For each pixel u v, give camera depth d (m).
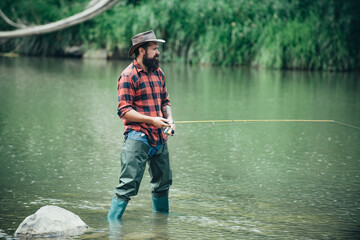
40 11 27.03
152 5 25.58
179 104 12.09
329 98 13.62
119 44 26.12
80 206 4.92
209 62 24.41
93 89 14.52
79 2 27.45
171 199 5.23
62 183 5.75
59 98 12.71
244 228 4.36
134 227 4.32
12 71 18.67
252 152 7.60
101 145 7.86
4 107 11.20
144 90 4.57
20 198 5.14
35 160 6.81
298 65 23.09
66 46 26.86
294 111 11.41
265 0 24.80
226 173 6.36
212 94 14.00
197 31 25.00
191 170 6.47
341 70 23.06
